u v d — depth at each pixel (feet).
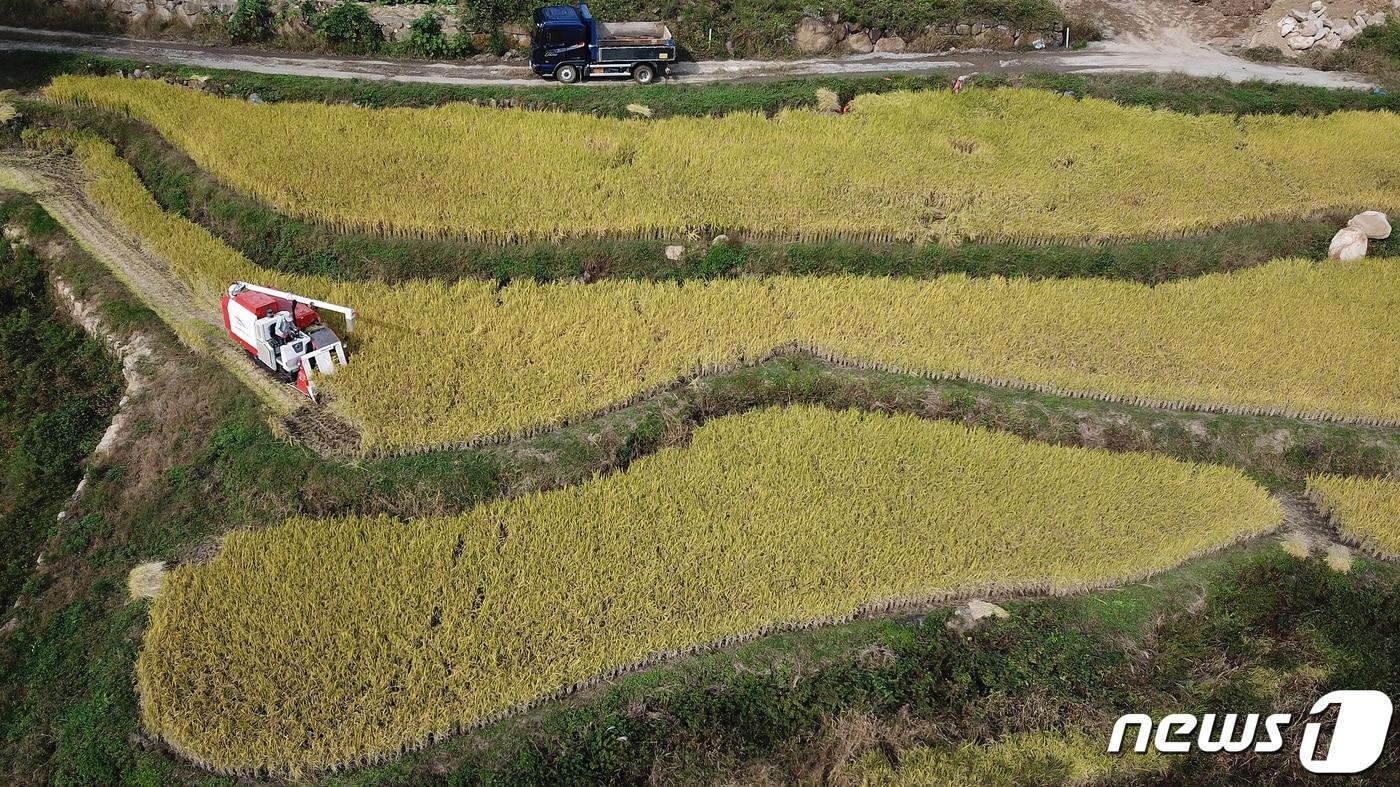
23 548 58.54
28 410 67.41
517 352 68.49
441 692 49.85
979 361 71.05
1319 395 70.03
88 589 54.90
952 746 50.06
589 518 58.75
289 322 63.98
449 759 48.24
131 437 63.05
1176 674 54.39
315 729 47.85
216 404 64.13
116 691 49.78
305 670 50.03
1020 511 61.05
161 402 64.44
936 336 72.95
